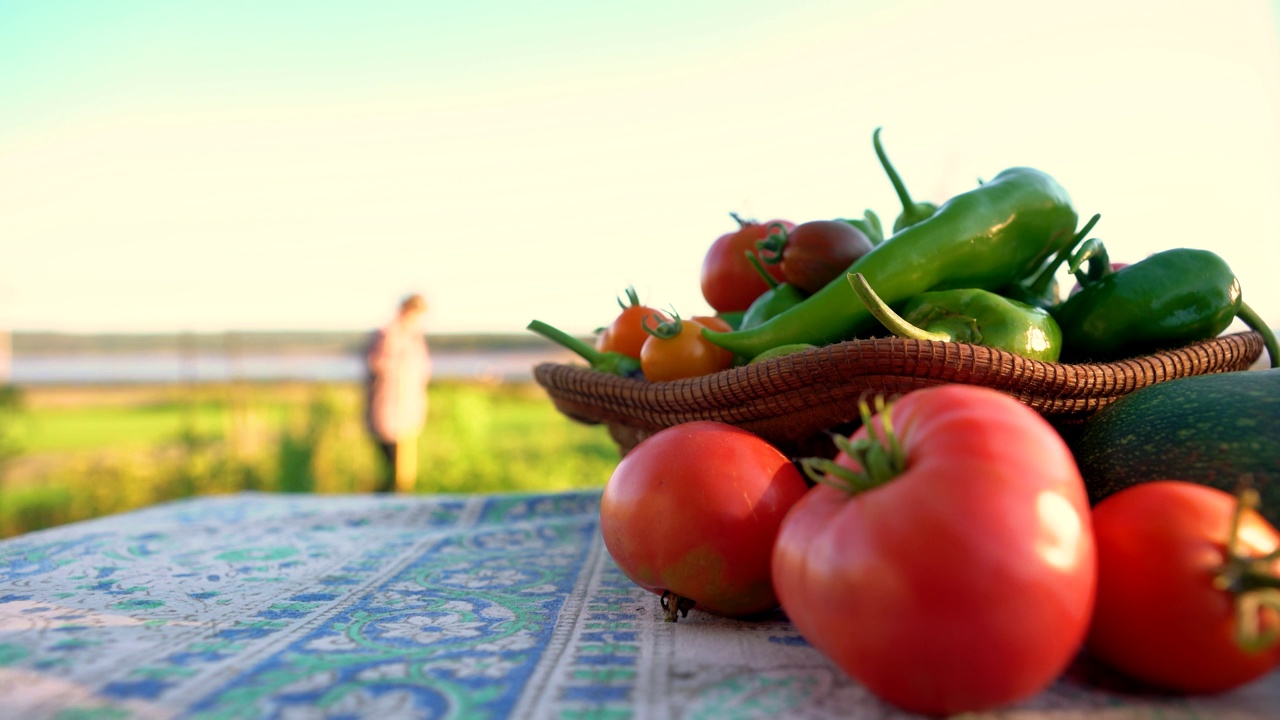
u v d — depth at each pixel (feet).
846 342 3.69
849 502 2.50
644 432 4.78
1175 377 3.98
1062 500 2.35
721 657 3.04
